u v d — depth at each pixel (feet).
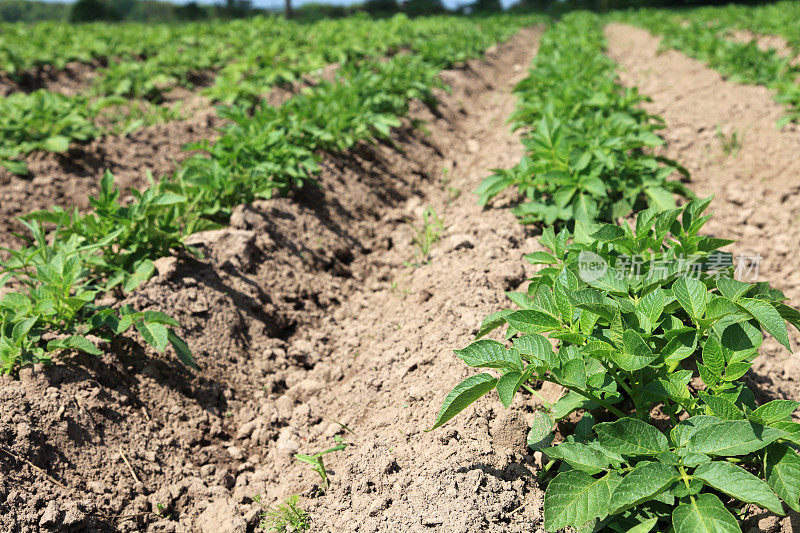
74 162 20.44
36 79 30.63
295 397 11.96
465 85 37.78
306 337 13.82
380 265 17.01
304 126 19.74
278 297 14.43
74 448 9.34
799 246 15.76
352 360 12.87
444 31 55.36
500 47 59.47
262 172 17.25
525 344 8.31
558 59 31.86
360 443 10.16
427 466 8.87
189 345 11.99
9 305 10.72
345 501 8.99
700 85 31.09
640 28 68.03
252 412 11.48
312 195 18.25
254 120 19.19
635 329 8.46
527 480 8.59
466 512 7.88
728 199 18.74
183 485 9.66
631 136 17.44
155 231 13.20
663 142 16.81
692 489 6.83
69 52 33.68
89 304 11.66
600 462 7.65
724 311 8.12
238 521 8.91
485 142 27.63
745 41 44.29
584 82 26.11
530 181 16.46
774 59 29.50
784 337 7.47
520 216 16.38
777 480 7.05
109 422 10.02
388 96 25.75
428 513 8.05
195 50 39.40
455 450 8.97
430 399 10.30
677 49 42.98
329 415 11.34
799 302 13.73
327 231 17.35
